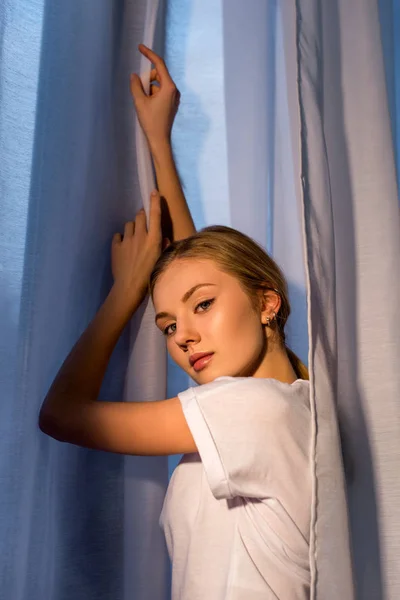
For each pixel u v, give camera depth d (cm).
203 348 91
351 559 74
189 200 115
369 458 84
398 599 80
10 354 93
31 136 97
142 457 99
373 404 86
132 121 109
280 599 80
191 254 94
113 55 107
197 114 117
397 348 87
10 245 94
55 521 94
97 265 103
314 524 74
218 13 119
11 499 91
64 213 99
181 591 85
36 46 100
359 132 94
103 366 97
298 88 84
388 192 91
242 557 82
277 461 82
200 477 90
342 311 89
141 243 103
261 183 114
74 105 102
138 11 112
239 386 85
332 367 79
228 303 92
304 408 86
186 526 88
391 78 111
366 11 98
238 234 98
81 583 95
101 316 99
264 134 114
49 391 93
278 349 97
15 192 95
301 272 112
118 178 107
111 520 98
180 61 117
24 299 94
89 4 105
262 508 83
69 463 97
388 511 83
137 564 97
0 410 92
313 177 82
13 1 99
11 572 89
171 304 93
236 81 116
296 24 86
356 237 91
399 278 89
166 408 88
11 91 96
